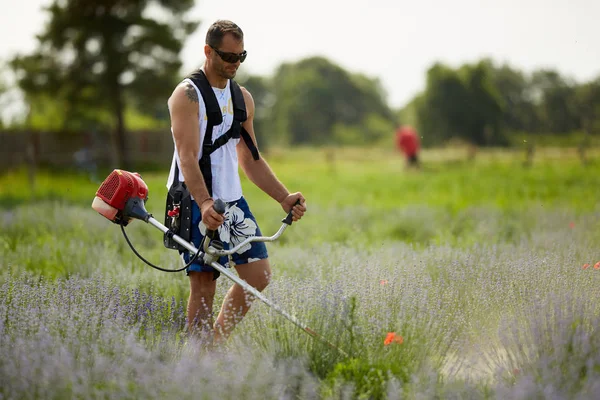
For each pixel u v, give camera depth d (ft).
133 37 217.36
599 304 27.48
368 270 32.40
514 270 31.65
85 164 216.74
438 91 529.04
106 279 33.32
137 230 59.31
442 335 25.32
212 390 20.72
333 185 141.18
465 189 114.83
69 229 60.80
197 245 26.66
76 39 213.46
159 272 37.27
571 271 31.30
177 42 215.72
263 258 27.32
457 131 525.34
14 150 228.84
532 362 23.20
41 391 20.90
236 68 26.55
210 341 25.39
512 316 26.81
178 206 26.76
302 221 69.10
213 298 27.96
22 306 27.81
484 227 57.72
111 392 20.77
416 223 65.05
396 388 21.15
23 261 44.60
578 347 22.85
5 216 68.95
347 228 64.03
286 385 21.90
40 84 215.92
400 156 333.21
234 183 27.25
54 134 232.53
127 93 227.40
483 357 24.47
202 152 26.58
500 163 204.33
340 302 26.03
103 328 25.89
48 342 23.49
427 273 33.71
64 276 39.52
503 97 525.34
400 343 23.58
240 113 27.25
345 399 20.68
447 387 21.54
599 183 114.52
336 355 24.21
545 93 382.22
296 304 26.73
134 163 234.58
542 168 166.91
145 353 22.84
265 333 25.39
